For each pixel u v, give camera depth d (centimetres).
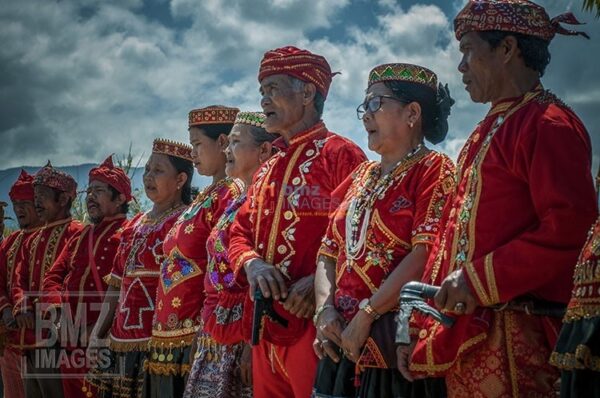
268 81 489
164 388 583
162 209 658
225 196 565
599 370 283
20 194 895
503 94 362
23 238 888
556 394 332
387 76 423
